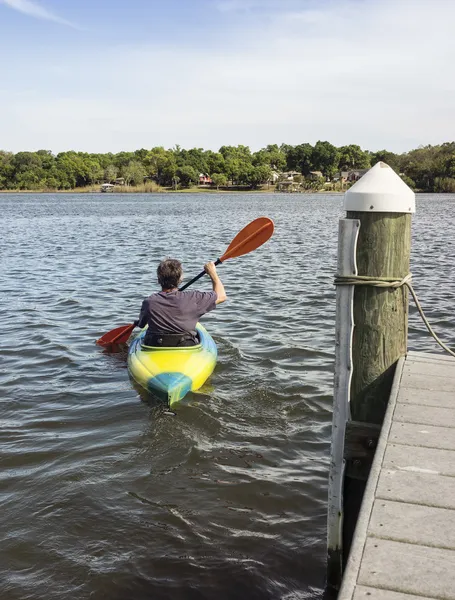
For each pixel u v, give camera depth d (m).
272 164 150.25
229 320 8.67
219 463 4.42
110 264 15.07
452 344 7.38
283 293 10.82
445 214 39.00
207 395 5.70
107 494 4.01
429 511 2.19
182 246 19.89
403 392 3.17
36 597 3.05
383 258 2.91
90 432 4.93
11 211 46.38
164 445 4.70
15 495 3.97
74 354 7.05
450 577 1.87
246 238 7.17
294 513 3.79
